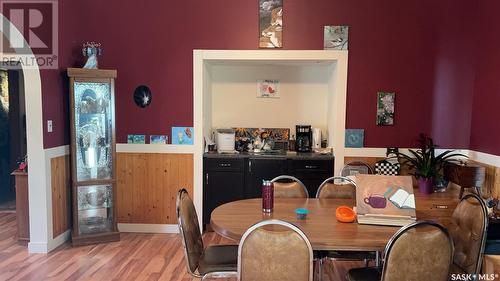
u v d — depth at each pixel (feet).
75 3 13.67
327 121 16.06
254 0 13.67
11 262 11.33
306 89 16.19
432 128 13.65
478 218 7.30
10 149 17.98
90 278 10.31
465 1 13.06
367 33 13.56
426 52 13.47
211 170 14.35
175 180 14.33
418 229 6.47
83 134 13.21
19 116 17.80
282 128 16.37
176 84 14.05
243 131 16.43
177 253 12.21
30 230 12.03
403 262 6.11
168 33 13.92
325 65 15.69
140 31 13.93
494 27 11.50
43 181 11.89
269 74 16.22
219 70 16.30
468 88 13.14
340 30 13.57
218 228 7.21
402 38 13.51
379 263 8.70
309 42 13.69
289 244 6.01
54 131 12.55
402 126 13.79
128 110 14.17
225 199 14.44
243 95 16.35
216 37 13.85
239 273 6.28
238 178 14.37
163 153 14.24
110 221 13.65
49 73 12.21
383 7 13.47
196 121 14.11
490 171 11.55
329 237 6.63
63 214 13.05
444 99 13.43
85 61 14.10
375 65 13.64
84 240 12.81
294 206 8.78
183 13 13.85
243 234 6.34
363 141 13.92
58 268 10.94
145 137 14.23
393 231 7.00
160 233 14.33
